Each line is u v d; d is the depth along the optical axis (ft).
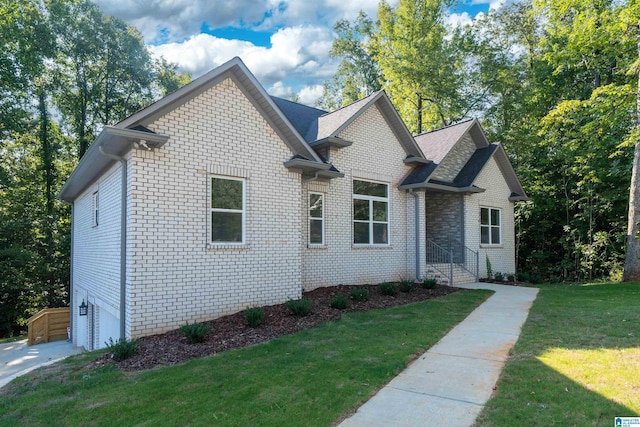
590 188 61.87
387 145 46.73
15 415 14.44
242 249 29.45
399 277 46.65
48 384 17.66
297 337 23.12
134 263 24.31
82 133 79.00
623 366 16.52
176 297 25.98
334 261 40.81
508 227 61.11
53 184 78.54
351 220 42.65
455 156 54.19
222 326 25.76
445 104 83.76
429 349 20.77
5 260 62.34
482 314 29.04
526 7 82.17
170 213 26.00
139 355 21.03
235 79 29.68
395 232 46.83
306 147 33.22
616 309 28.09
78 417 13.87
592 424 11.89
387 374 16.93
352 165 42.86
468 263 51.70
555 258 72.28
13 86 65.10
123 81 82.99
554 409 13.01
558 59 52.75
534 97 68.13
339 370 17.51
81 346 44.47
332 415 13.35
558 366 16.96
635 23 43.93
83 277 41.96
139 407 14.43
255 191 30.53
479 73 83.66
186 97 27.02
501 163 59.52
